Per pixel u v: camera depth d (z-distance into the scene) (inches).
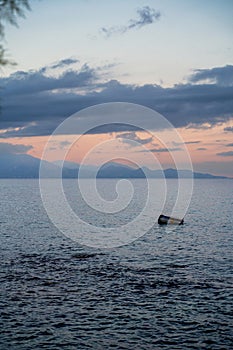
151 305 1049.5
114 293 1147.3
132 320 949.8
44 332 878.4
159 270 1416.1
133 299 1096.2
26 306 1035.9
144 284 1236.5
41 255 1668.3
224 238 2113.7
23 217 3026.6
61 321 941.2
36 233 2256.4
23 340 836.6
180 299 1095.6
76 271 1397.6
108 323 932.0
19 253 1701.5
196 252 1744.6
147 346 813.9
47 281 1264.8
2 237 2103.8
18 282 1250.6
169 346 813.9
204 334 871.1
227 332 880.9
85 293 1147.3
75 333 875.4
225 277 1321.4
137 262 1550.2
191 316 973.2
